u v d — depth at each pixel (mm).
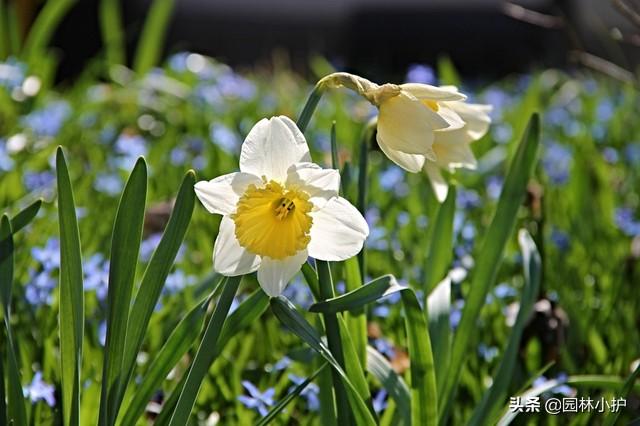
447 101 1063
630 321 1447
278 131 1043
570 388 1305
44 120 2205
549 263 1600
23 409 1094
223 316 1044
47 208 1706
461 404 1340
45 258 1401
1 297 1083
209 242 1603
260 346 1394
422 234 1772
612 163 2332
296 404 1314
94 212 1764
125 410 1159
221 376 1296
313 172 1035
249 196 1033
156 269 1072
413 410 1140
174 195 1979
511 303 1536
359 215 1041
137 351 1075
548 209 1906
